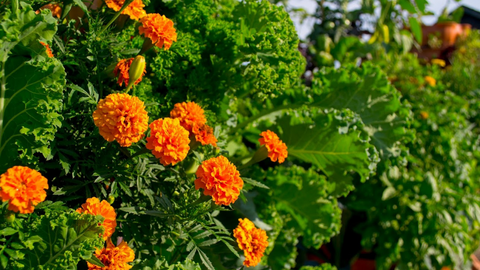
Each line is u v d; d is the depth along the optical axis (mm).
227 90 1057
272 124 1179
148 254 877
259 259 857
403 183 1450
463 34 2307
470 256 1766
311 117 1146
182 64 992
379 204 1477
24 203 713
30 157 780
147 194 833
